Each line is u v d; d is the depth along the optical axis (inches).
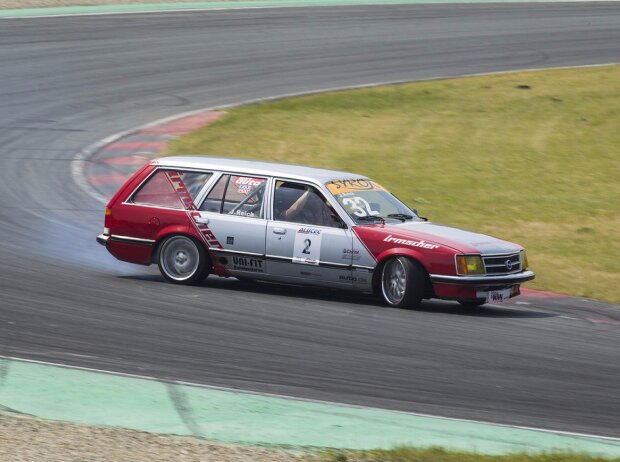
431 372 1240.8
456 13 5157.5
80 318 1411.2
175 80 3715.6
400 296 1596.9
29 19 4456.2
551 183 2790.4
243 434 973.2
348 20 4869.6
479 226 2365.9
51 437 902.4
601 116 3484.3
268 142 3011.8
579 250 2212.1
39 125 3068.4
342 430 1003.3
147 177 1747.0
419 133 3206.2
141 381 1128.2
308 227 1646.2
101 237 1754.4
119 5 4889.3
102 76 3705.7
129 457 861.8
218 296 1611.7
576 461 912.3
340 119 3316.9
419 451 916.6
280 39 4426.7
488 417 1082.7
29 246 1935.3
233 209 1690.5
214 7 5014.8
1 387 1074.7
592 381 1243.8
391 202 1752.0
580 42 4653.1
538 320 1588.3
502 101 3627.0
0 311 1421.0
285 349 1306.6
